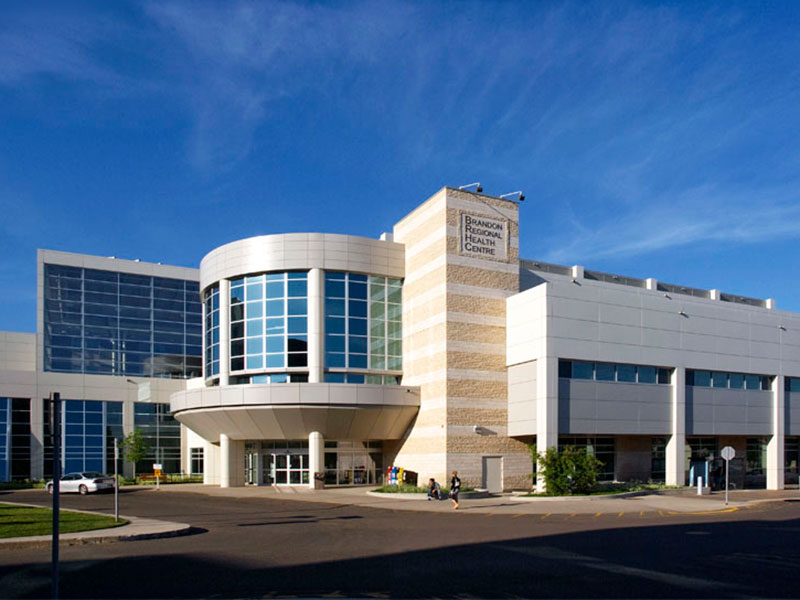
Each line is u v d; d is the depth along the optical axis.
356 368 39.88
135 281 57.66
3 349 54.41
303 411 37.88
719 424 40.50
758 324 42.88
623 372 37.19
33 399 51.12
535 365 35.44
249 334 40.38
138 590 11.16
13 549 15.84
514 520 22.78
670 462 38.41
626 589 11.25
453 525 21.08
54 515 9.18
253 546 16.22
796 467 45.84
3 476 49.44
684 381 39.12
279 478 41.59
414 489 33.59
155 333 57.84
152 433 55.69
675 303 39.38
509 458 37.12
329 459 40.84
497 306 38.12
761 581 12.02
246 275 41.00
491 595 10.77
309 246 39.97
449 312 36.69
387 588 11.26
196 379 52.28
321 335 39.34
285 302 39.97
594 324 36.16
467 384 36.53
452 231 37.53
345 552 15.20
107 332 55.62
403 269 41.72
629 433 36.78
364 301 40.72
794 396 44.44
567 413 34.88
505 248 39.16
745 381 42.25
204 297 45.31
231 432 40.66
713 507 28.41
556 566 13.38
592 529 19.95
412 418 39.25
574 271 43.88
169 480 51.09
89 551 15.49
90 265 55.66
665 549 15.80
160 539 17.59
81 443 52.28
